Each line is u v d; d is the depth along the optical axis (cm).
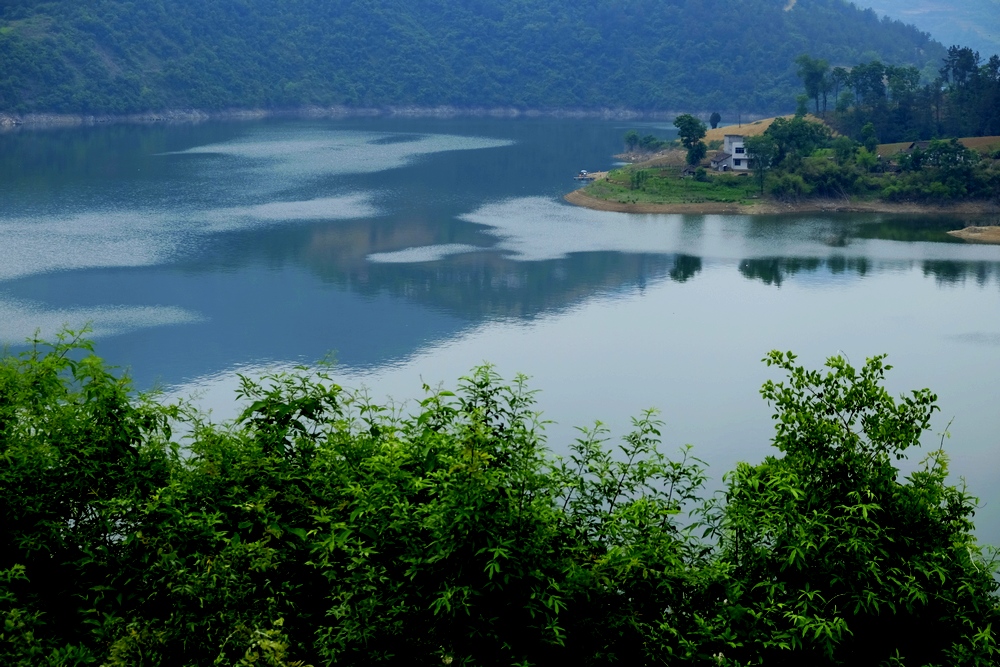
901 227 11719
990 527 3272
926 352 6141
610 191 13412
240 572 1052
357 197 12988
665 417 4778
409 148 19500
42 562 1134
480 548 1048
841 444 1180
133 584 1112
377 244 9862
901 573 1101
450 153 18725
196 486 1147
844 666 1133
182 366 5741
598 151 19662
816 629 1064
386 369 5766
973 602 1092
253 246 9544
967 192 13188
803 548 1102
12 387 1209
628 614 1105
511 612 1080
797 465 1182
